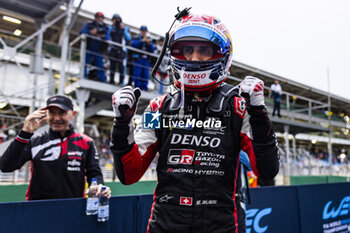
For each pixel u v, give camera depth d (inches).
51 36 295.6
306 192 143.2
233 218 43.4
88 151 89.3
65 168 82.4
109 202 85.9
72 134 88.0
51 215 74.4
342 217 162.2
